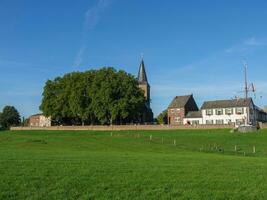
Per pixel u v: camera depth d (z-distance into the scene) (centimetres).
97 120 16112
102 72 15588
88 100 15725
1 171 3225
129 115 15525
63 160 4150
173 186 2748
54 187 2641
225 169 3650
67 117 16625
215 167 3794
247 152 7894
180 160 4528
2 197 2378
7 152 5544
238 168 3756
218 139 10294
